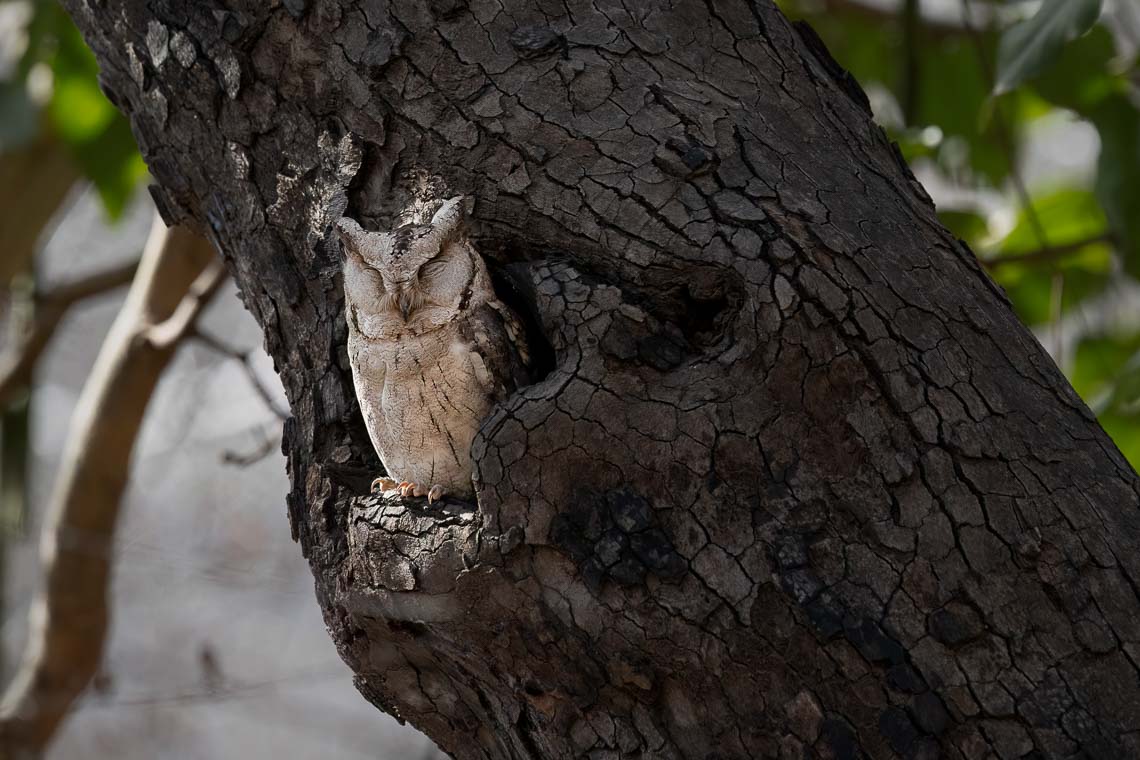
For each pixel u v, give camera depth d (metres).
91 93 11.26
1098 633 10.30
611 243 10.40
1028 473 10.34
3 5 11.39
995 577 10.31
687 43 10.45
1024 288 11.33
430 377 10.52
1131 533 10.34
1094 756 10.28
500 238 10.47
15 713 11.41
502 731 10.45
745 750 10.33
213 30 10.51
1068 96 11.12
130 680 23.09
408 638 10.44
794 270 10.34
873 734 10.30
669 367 10.36
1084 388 11.31
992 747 10.29
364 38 10.47
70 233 21.78
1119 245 11.11
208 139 10.55
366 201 10.52
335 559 10.48
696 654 10.33
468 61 10.45
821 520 10.32
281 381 10.57
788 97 10.45
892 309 10.35
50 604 11.38
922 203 10.46
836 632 10.30
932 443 10.33
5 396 11.76
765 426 10.34
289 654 24.28
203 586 22.11
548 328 10.39
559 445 10.35
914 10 11.09
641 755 10.36
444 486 10.55
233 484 21.20
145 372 11.24
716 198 10.38
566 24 10.45
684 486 10.34
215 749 24.55
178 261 11.20
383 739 21.55
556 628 10.35
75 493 11.34
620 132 10.41
